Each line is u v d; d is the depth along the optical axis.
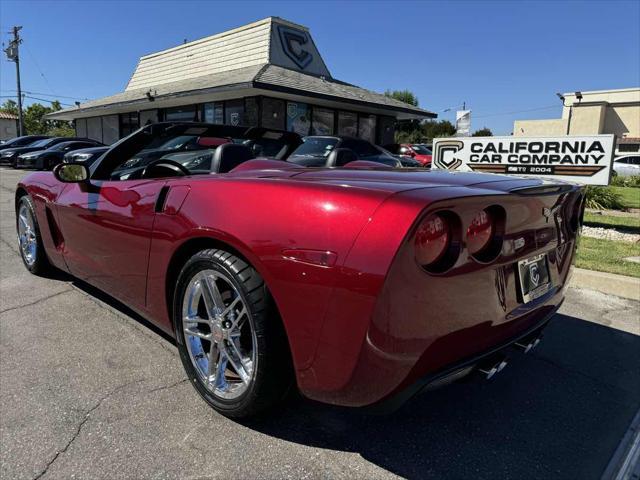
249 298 1.85
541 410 2.33
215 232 1.94
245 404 1.97
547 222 2.11
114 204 2.66
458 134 14.66
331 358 1.62
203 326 2.26
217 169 2.71
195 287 2.17
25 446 1.92
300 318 1.67
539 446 2.04
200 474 1.79
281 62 17.05
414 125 49.88
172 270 2.30
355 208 1.60
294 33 17.50
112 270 2.77
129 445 1.94
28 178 3.98
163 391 2.34
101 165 3.04
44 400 2.25
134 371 2.53
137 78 23.08
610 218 8.63
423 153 21.47
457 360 1.72
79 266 3.23
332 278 1.57
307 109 16.39
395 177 2.10
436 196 1.58
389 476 1.81
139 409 2.19
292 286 1.68
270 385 1.89
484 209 1.71
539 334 2.20
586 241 6.27
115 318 3.24
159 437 1.99
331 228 1.61
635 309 3.78
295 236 1.69
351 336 1.56
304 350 1.69
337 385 1.63
